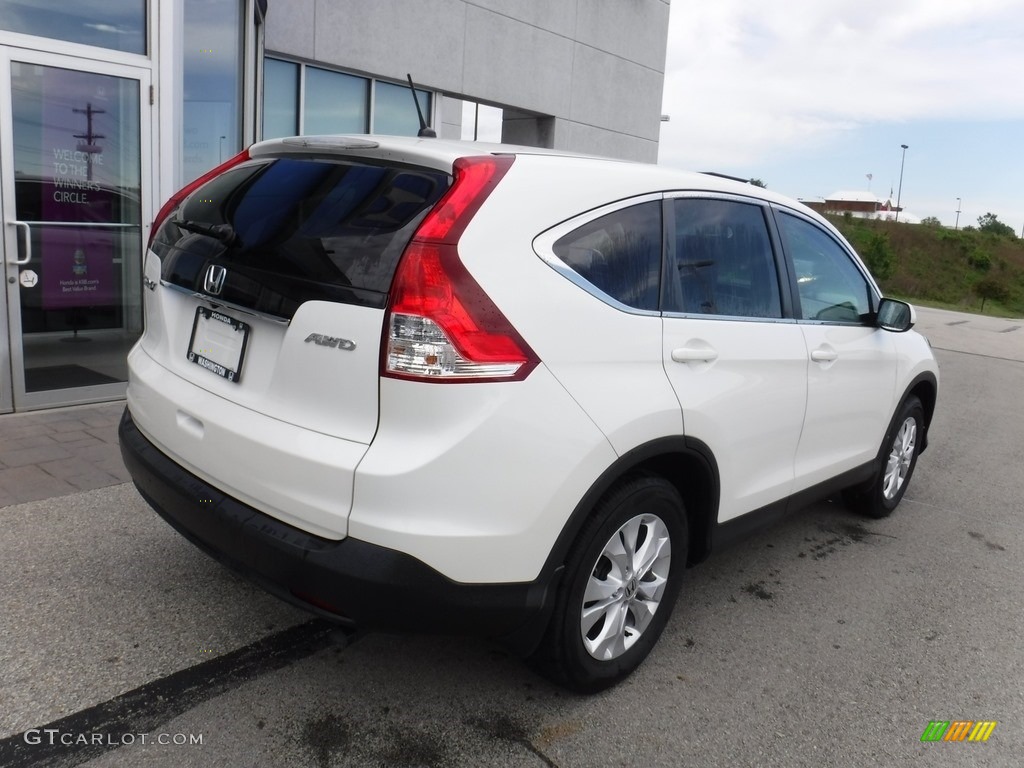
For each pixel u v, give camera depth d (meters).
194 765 2.37
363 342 2.21
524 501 2.31
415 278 2.18
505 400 2.25
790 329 3.47
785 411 3.41
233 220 2.71
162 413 2.77
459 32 10.26
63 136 5.46
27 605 3.14
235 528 2.41
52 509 3.98
